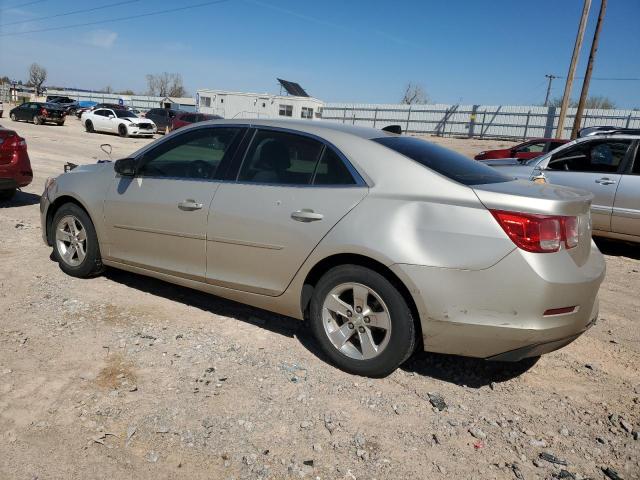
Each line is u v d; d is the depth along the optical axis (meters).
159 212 4.19
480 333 3.09
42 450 2.60
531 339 3.04
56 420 2.83
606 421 3.14
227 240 3.84
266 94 48.19
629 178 7.23
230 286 3.93
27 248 5.77
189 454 2.63
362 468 2.61
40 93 71.56
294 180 3.67
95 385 3.17
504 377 3.61
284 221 3.58
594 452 2.84
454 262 3.07
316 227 3.45
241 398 3.13
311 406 3.10
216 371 3.42
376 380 3.44
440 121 47.06
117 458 2.58
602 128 17.58
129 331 3.90
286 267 3.61
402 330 3.25
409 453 2.75
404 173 3.35
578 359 3.96
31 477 2.43
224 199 3.86
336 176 3.53
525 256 2.99
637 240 7.31
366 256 3.26
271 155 3.83
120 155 17.47
